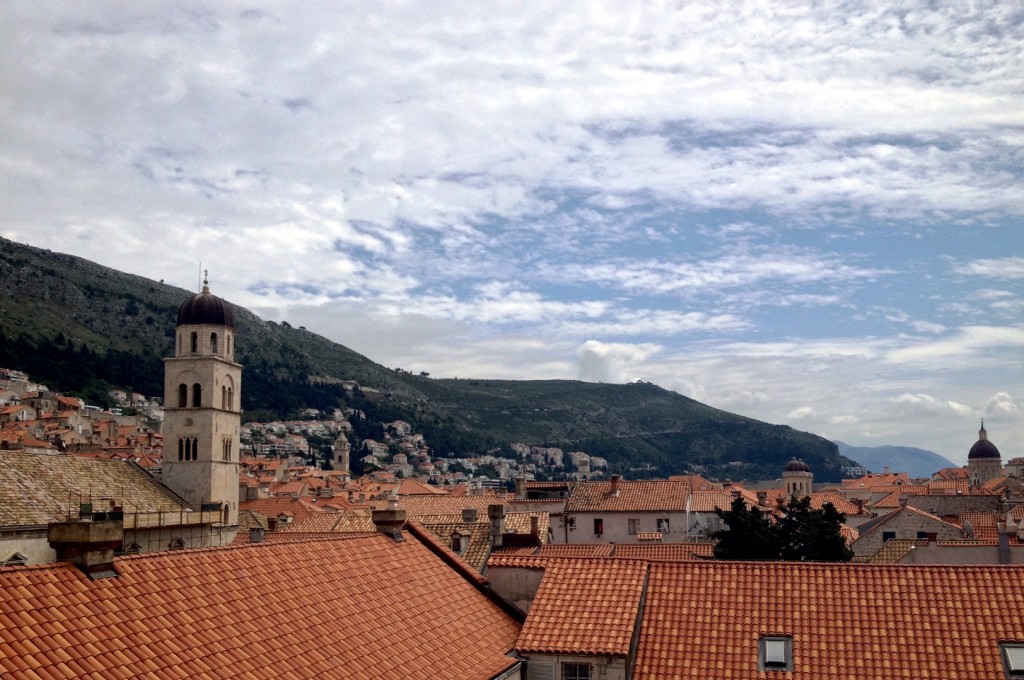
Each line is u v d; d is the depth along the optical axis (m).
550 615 34.00
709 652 32.12
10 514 66.25
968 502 130.00
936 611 32.28
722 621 33.34
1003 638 30.75
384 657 27.33
